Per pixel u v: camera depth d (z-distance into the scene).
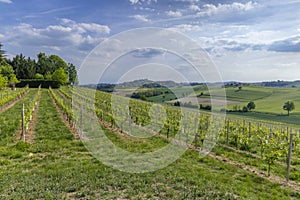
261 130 15.75
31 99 36.06
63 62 94.69
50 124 17.14
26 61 81.25
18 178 7.20
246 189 7.24
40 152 10.41
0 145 11.16
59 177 7.41
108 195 6.39
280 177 8.74
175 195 6.47
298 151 12.30
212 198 6.39
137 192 6.62
